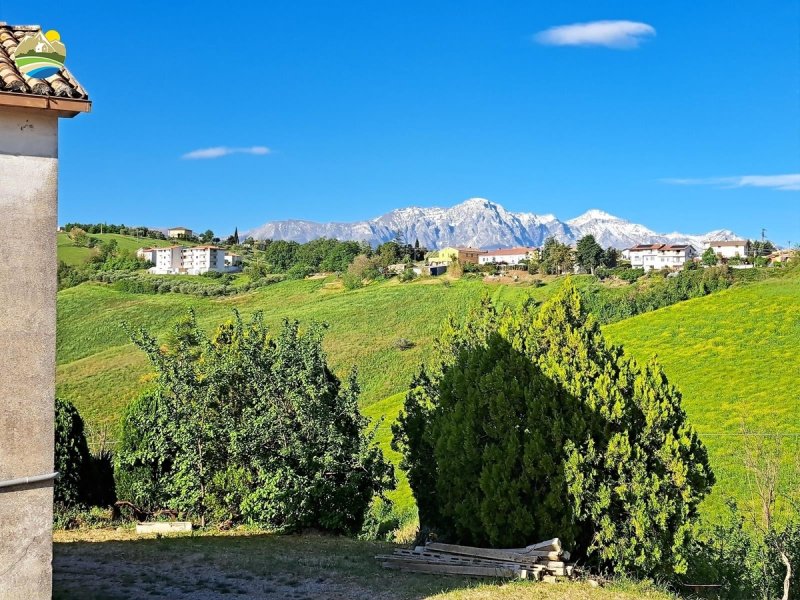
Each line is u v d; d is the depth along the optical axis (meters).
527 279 117.62
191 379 19.83
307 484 18.98
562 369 16.34
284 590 13.06
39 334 8.40
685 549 15.91
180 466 19.70
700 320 70.62
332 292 123.19
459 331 26.38
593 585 14.16
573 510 15.23
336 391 21.02
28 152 8.41
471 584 13.85
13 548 8.19
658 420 16.30
